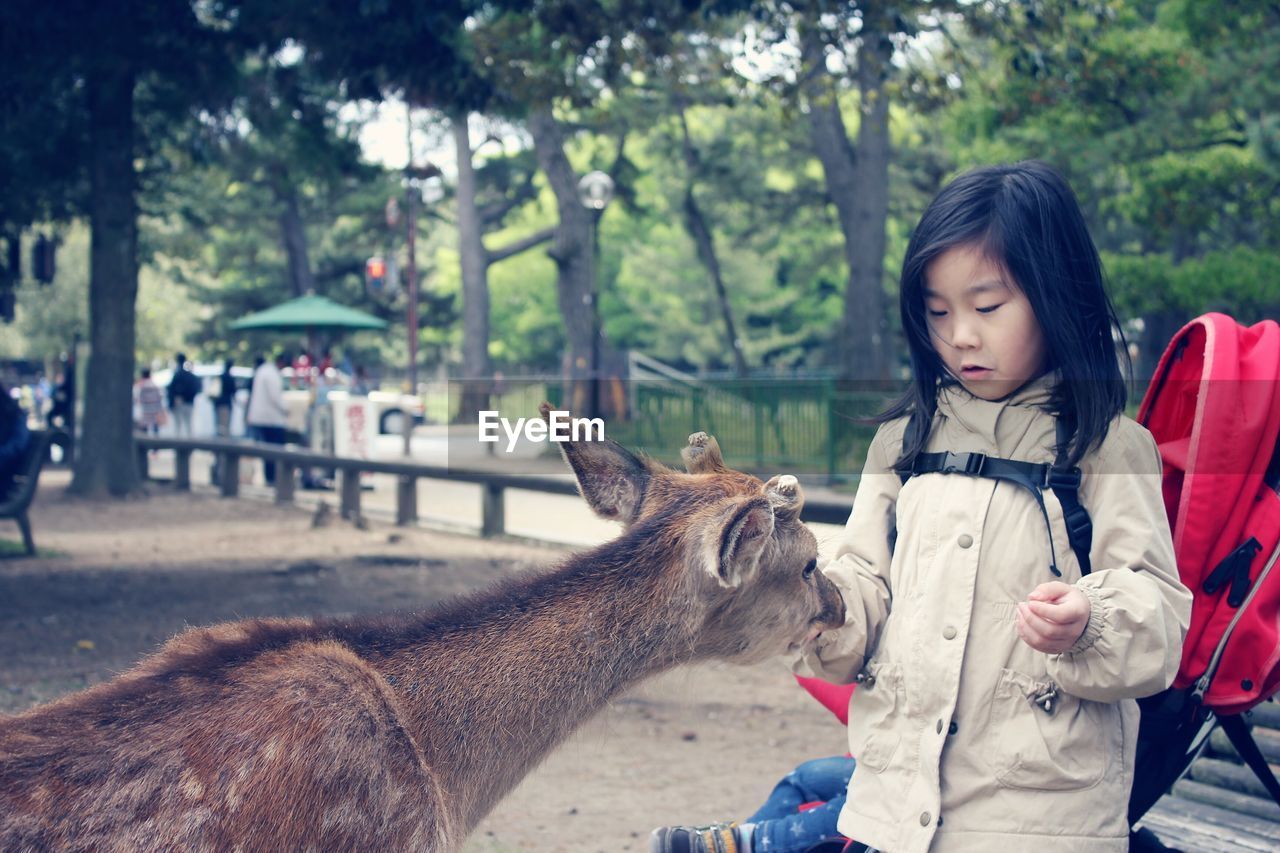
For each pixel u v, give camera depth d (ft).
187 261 139.33
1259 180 49.32
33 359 182.50
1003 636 8.49
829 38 34.30
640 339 186.39
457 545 42.88
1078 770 8.24
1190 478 9.57
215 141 64.80
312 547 41.96
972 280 8.63
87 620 28.81
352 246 151.02
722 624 9.59
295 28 35.24
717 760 20.13
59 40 34.63
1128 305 48.52
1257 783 12.88
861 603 9.29
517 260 208.95
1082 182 52.37
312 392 71.56
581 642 9.41
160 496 58.34
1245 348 9.91
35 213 57.00
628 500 10.19
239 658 8.37
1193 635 9.66
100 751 7.54
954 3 34.58
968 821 8.30
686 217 133.28
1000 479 8.77
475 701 9.12
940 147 108.06
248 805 7.57
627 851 15.56
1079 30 39.40
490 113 40.09
